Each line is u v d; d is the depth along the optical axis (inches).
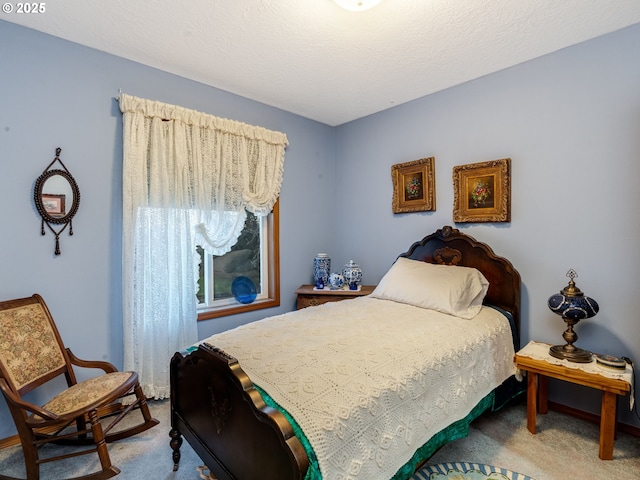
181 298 96.1
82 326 85.2
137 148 89.5
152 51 87.1
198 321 105.8
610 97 80.5
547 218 91.0
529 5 69.4
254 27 76.6
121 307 91.0
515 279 94.0
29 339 71.7
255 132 114.3
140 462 70.1
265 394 48.6
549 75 89.6
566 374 72.8
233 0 67.4
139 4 68.9
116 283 90.4
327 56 89.5
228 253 118.3
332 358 58.2
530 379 79.2
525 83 93.8
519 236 96.2
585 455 71.3
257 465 44.6
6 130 74.6
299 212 133.9
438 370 63.2
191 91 102.7
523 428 81.5
